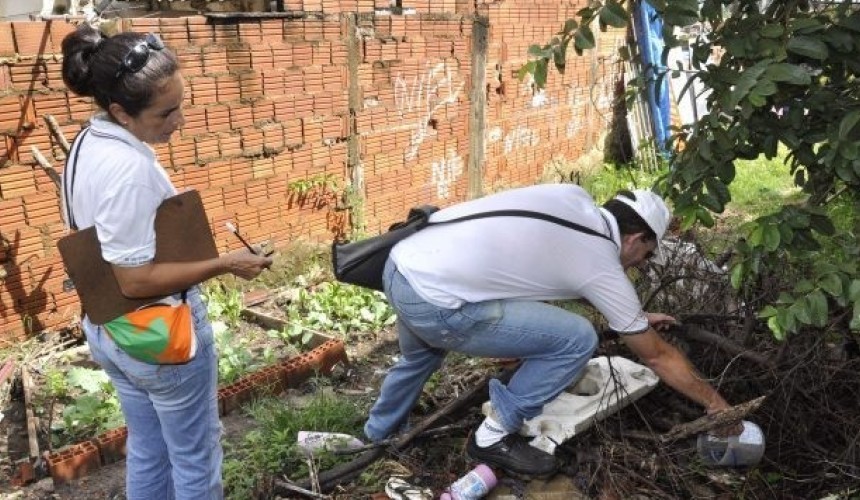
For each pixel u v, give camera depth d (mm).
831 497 3008
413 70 6375
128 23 4430
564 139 8859
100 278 2305
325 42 5578
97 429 3760
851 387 3422
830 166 2645
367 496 3223
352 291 5402
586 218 2883
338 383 4348
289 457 3426
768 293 3545
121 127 2273
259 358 4617
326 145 5789
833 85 2768
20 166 4227
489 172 7668
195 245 2387
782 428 3309
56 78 4266
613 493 3127
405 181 6602
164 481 2789
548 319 2938
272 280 5617
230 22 4938
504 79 7539
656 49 9328
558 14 8125
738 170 9195
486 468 3129
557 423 3314
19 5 5184
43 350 4438
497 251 2863
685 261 4168
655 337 2908
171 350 2346
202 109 4910
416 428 3400
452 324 2936
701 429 2979
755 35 2635
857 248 2635
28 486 3324
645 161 9250
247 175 5293
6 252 4281
